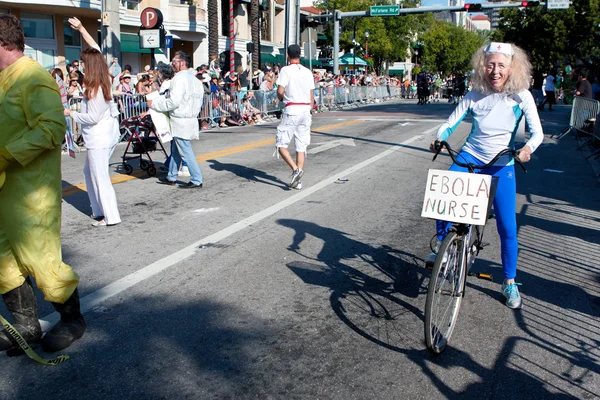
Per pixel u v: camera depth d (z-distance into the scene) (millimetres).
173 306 4402
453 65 77375
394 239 6172
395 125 18312
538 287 4988
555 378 3520
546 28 44250
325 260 5492
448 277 3859
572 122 16406
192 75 8273
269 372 3480
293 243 5977
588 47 44219
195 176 8500
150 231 6336
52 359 3557
